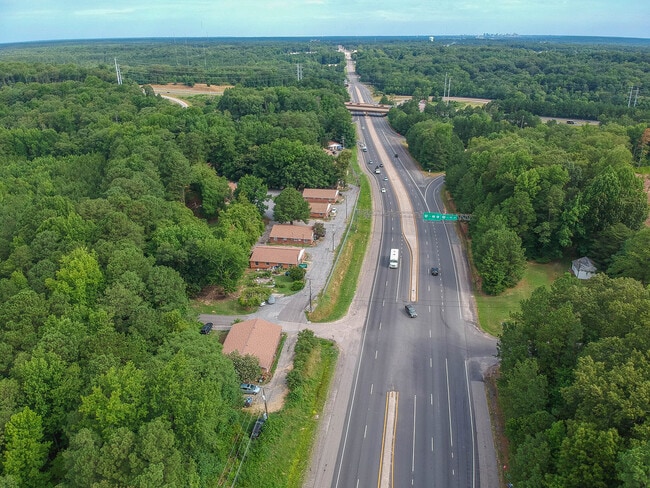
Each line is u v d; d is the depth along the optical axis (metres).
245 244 113.44
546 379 60.66
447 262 119.50
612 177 108.44
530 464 52.91
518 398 61.59
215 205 140.62
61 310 74.19
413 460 65.00
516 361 67.06
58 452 59.03
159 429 51.44
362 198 161.00
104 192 119.31
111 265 84.38
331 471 63.69
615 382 49.66
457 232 136.38
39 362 60.47
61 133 190.00
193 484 52.50
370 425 70.75
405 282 110.50
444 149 186.38
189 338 70.62
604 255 107.62
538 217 115.94
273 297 102.44
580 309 65.88
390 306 101.12
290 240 127.75
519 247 104.12
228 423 66.25
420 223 142.38
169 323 78.62
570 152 135.88
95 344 65.06
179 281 88.12
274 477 62.16
